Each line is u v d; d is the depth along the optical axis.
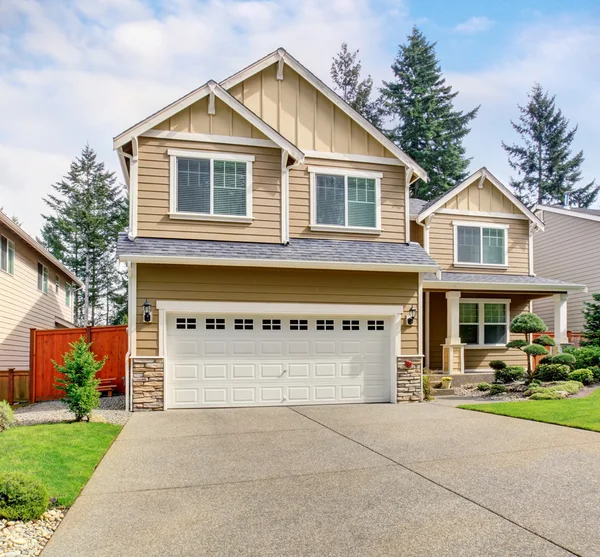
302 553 4.19
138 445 7.87
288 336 12.02
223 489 5.80
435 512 5.01
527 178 46.47
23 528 4.71
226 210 11.99
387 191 13.55
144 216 11.52
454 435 8.36
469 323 17.78
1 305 16.95
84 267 42.88
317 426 9.29
